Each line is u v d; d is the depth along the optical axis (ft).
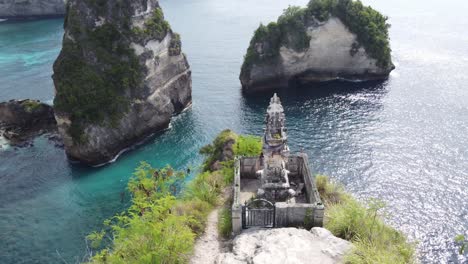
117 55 238.07
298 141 234.17
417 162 210.38
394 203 180.14
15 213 181.27
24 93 310.45
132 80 239.71
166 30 264.31
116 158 230.27
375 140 232.94
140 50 245.65
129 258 83.51
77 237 163.73
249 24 498.28
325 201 108.27
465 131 239.91
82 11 233.14
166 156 228.84
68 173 214.90
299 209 91.50
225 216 99.91
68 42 231.71
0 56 400.88
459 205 177.27
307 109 278.05
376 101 287.07
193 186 116.06
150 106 248.73
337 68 337.72
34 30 500.33
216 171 126.00
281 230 87.61
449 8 578.66
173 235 84.17
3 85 325.21
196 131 254.06
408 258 88.53
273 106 98.78
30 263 150.00
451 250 152.25
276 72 324.19
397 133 240.32
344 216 94.27
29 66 370.73
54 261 150.30
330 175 201.57
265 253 79.82
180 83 277.44
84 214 179.32
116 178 209.56
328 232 86.28
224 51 399.44
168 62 266.98
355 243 84.17
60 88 222.28
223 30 474.49
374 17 334.24
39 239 163.22
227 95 307.58
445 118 256.52
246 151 128.88
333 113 270.05
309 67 336.08
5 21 548.72
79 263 138.51
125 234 88.17
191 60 376.07
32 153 233.96
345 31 324.80
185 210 99.66
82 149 217.56
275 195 101.24
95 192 196.85
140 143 245.65
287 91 319.27
